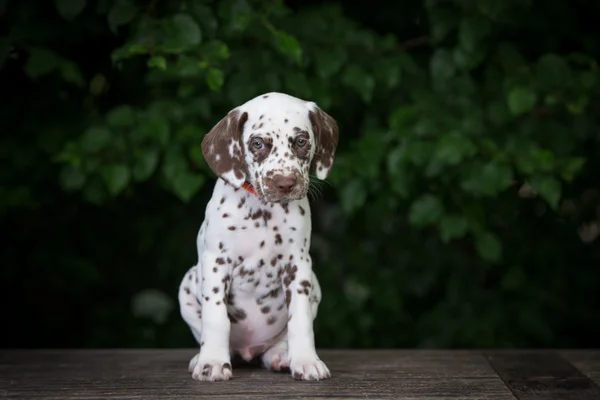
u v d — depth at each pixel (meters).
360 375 1.38
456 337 1.98
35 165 1.83
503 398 1.27
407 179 1.77
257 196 1.34
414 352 1.56
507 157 1.74
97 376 1.39
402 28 1.99
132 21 1.71
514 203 1.93
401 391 1.30
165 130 1.67
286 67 1.76
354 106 1.94
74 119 1.83
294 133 1.31
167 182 1.78
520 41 1.88
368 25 1.99
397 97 1.89
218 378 1.33
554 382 1.36
